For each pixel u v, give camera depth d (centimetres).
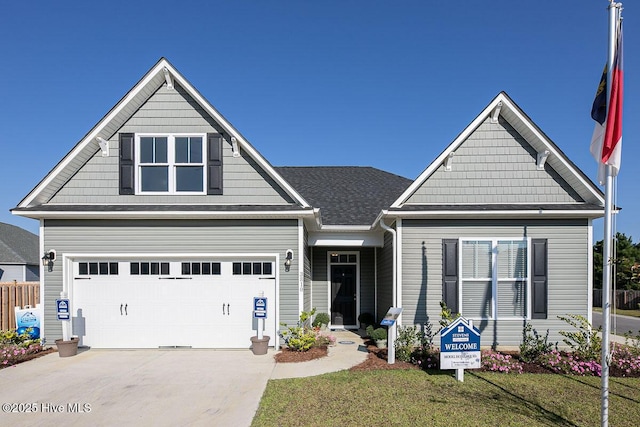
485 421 548
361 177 1681
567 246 995
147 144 1045
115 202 1032
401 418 557
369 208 1366
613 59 525
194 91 1015
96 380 751
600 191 959
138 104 1037
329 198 1455
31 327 991
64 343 924
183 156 1041
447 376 756
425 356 854
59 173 991
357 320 1358
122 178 1032
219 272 1024
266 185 1032
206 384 722
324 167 1803
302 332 989
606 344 510
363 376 757
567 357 830
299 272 1012
